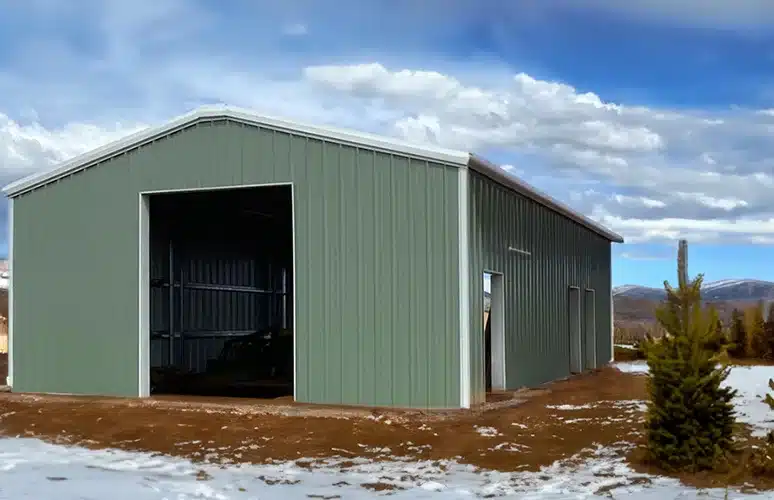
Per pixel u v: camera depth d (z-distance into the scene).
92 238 15.48
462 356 12.87
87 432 11.98
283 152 14.09
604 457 9.76
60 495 8.19
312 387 13.76
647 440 9.30
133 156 15.22
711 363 8.91
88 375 15.40
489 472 9.15
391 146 13.29
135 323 15.09
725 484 8.21
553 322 19.34
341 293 13.62
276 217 20.39
